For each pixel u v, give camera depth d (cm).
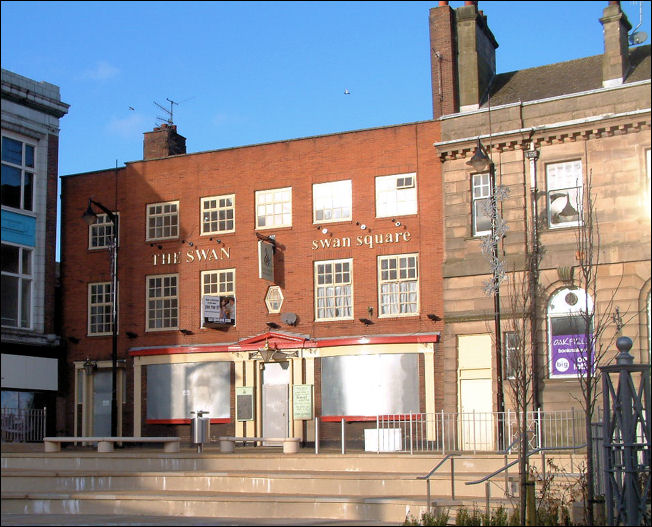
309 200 3306
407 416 3041
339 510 1920
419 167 3148
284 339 3253
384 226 3178
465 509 1786
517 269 2903
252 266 3372
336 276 3244
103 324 3609
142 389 3484
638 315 2731
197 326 3441
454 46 3275
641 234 2759
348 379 3152
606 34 2994
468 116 3070
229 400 3341
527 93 3188
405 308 3130
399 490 2059
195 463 2378
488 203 2956
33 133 3509
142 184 3603
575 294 2839
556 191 2908
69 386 3612
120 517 1944
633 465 1582
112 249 3394
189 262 3481
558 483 1950
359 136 3256
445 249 3058
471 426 2833
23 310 3459
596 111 2870
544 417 2348
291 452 2467
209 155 3500
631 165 2802
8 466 2470
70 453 2477
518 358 1922
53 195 3575
